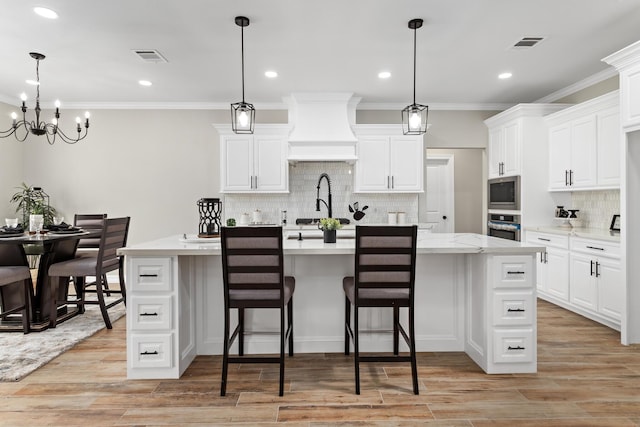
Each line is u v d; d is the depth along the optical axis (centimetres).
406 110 308
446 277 285
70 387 230
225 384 219
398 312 265
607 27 303
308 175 526
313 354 279
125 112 529
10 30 304
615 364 260
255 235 216
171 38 319
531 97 500
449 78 423
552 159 439
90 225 466
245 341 279
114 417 198
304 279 281
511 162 469
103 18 285
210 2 263
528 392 222
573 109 397
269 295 223
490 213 522
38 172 529
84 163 530
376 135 489
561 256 393
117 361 268
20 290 349
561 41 329
